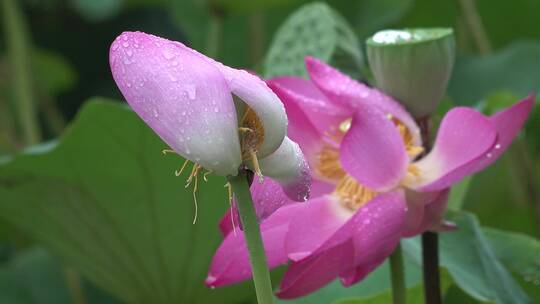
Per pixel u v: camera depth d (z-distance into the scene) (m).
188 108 0.67
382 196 0.87
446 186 0.87
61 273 1.62
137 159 1.15
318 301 1.14
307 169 0.72
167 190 1.16
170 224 1.19
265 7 1.54
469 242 1.08
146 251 1.21
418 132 0.90
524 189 1.48
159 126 0.68
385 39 0.91
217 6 1.53
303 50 1.21
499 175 1.50
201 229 1.19
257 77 0.69
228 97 0.68
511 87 1.68
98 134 1.13
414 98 0.91
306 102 0.90
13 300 1.58
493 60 1.71
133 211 1.19
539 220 1.47
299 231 0.87
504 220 1.50
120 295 1.28
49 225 1.24
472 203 1.50
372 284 1.15
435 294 0.93
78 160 1.15
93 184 1.17
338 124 0.92
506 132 0.89
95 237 1.21
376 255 0.87
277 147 0.69
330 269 0.86
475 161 0.86
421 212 0.88
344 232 0.85
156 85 0.68
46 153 1.15
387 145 0.87
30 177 1.18
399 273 0.91
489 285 1.05
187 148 0.68
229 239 0.87
